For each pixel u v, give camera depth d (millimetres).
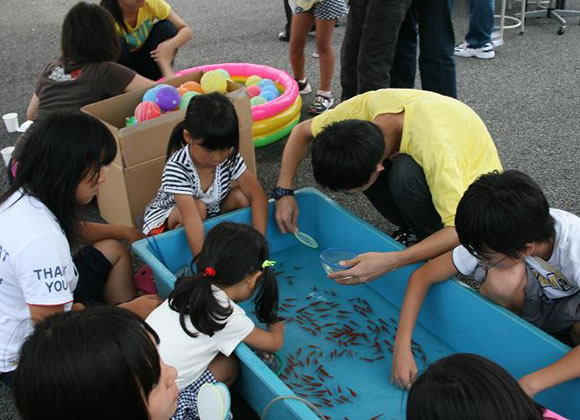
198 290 1296
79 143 1217
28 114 2377
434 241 1521
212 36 4086
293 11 2854
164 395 932
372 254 1550
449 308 1526
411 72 2635
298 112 2760
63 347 786
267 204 1875
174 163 1736
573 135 2619
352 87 2604
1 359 1311
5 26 4492
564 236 1319
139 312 1503
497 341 1428
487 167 1655
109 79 2174
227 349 1333
